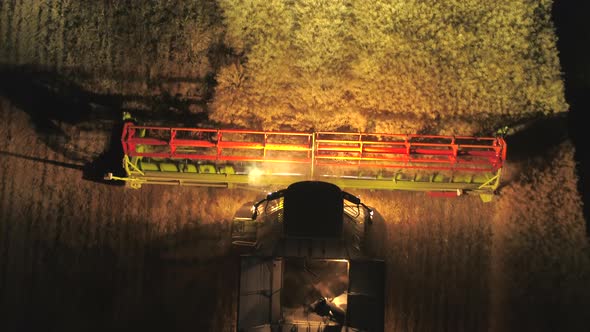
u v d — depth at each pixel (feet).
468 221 46.88
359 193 46.98
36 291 46.06
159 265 46.65
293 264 39.65
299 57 47.03
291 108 47.01
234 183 45.06
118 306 46.26
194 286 46.47
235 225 43.50
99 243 46.65
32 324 45.78
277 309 37.81
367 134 44.55
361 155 43.24
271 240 39.01
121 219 46.93
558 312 45.34
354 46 47.11
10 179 46.65
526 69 47.01
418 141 46.78
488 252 46.57
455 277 46.52
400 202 46.96
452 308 46.29
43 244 46.39
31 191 46.68
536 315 45.55
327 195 38.55
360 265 37.76
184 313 46.21
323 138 46.78
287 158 44.34
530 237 46.32
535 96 46.93
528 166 46.85
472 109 47.09
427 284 46.50
